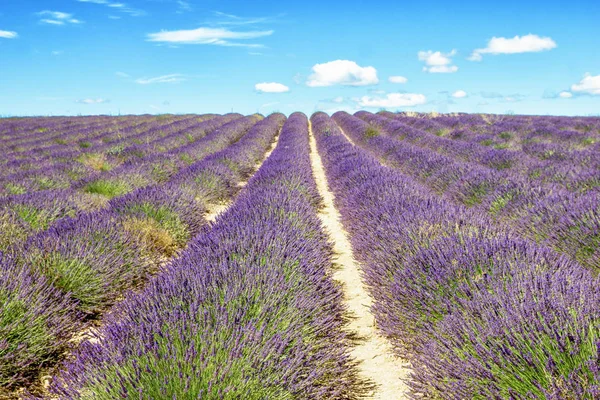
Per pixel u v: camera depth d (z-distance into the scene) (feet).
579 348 7.24
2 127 95.91
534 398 6.97
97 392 7.62
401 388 10.13
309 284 12.96
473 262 11.65
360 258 18.16
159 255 19.06
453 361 8.68
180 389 7.45
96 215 18.79
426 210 17.29
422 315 11.21
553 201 19.72
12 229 17.02
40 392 9.92
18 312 11.08
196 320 9.29
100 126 98.32
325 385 9.31
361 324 13.48
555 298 8.76
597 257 14.40
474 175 27.73
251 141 62.23
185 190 26.35
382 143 57.31
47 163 41.29
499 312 8.98
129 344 8.57
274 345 8.74
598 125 73.56
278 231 15.92
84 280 13.85
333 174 37.45
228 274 11.78
